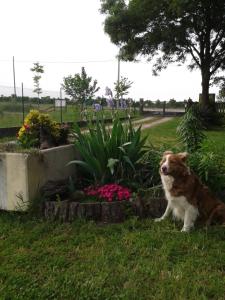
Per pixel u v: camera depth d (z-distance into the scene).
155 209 2.49
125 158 2.72
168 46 11.13
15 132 6.52
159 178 2.79
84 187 2.81
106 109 3.57
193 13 9.98
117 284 1.66
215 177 2.67
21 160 2.44
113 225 2.30
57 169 2.75
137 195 2.54
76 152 3.00
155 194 2.61
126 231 2.20
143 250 1.97
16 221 2.40
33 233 2.21
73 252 1.97
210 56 11.34
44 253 1.96
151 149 2.98
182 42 10.83
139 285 1.64
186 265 1.82
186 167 2.28
